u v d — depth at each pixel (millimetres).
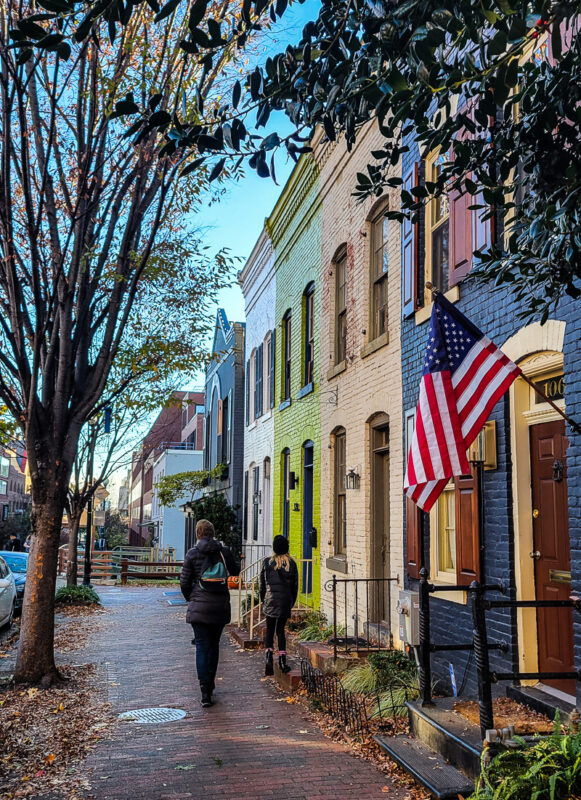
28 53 3365
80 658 10617
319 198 13789
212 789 5246
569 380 5605
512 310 6551
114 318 9391
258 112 4039
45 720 7062
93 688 8539
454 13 3430
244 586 15086
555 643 6051
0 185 8195
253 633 12273
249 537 20609
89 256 8703
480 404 5312
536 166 4324
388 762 5688
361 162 11406
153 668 9891
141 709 7570
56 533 8953
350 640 9992
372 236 11141
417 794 5039
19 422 9094
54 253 8711
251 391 21125
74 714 7293
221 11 6953
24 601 8820
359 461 11031
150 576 25406
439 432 5223
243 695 8258
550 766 3963
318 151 13461
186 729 6816
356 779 5418
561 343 5762
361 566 10711
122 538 63156
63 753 6066
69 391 9070
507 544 6484
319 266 13836
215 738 6516
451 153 7738
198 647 7883
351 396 11570
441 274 8484
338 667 8766
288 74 3949
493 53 3336
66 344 8930
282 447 16453
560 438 6109
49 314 8766
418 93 3863
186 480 28703
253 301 21203
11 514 70688
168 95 7664
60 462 8977
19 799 5082
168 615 16203
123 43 7531
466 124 4176
